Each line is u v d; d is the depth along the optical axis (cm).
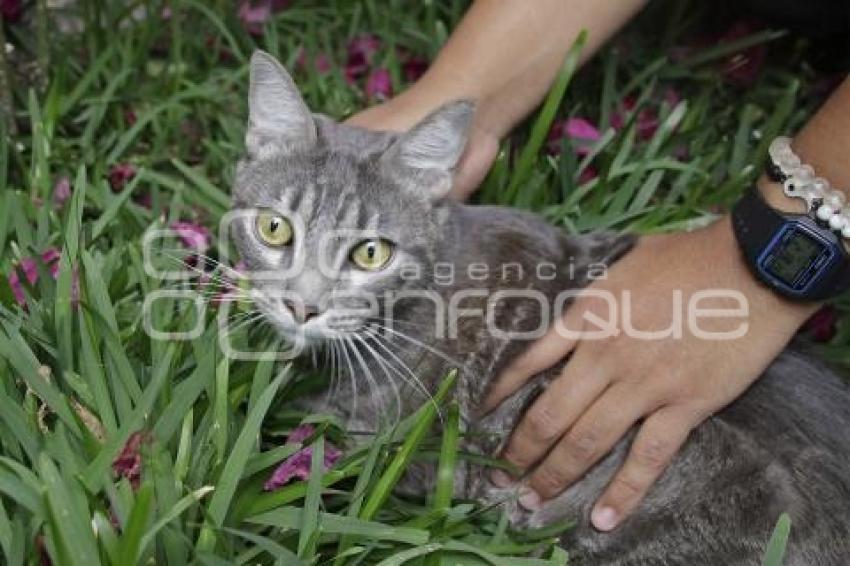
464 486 77
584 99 103
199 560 61
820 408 74
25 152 95
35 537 62
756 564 72
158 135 96
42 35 100
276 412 74
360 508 68
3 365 69
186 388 67
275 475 68
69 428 66
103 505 63
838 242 69
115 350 69
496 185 90
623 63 106
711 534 73
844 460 73
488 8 86
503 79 86
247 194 75
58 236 81
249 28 110
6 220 80
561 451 73
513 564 66
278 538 67
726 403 72
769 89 107
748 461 73
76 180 81
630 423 71
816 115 71
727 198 93
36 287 76
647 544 73
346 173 74
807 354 78
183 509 62
